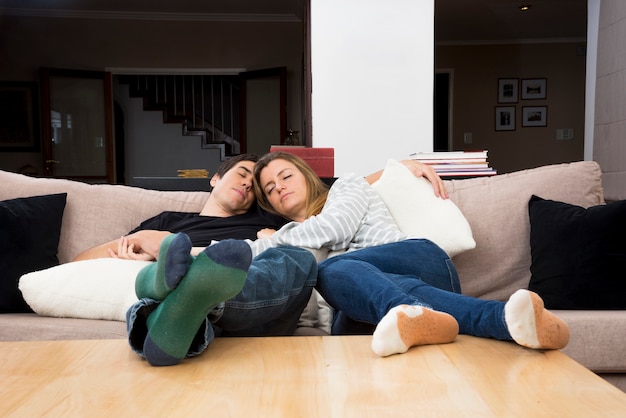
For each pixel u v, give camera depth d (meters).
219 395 0.92
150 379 1.00
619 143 4.42
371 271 1.46
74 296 1.71
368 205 2.02
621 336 1.73
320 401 0.89
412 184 2.16
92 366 1.08
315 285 1.54
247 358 1.13
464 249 2.05
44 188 2.20
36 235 1.97
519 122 9.73
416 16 4.52
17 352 1.17
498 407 0.86
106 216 2.21
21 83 8.98
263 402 0.89
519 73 9.73
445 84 9.86
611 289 1.92
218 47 9.26
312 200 2.11
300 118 9.24
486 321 1.23
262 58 9.27
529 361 1.09
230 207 2.23
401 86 4.55
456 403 0.88
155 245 1.96
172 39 9.22
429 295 1.38
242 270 1.03
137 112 9.75
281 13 9.05
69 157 9.09
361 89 4.54
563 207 2.10
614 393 0.92
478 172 2.93
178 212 2.26
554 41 9.69
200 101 10.36
